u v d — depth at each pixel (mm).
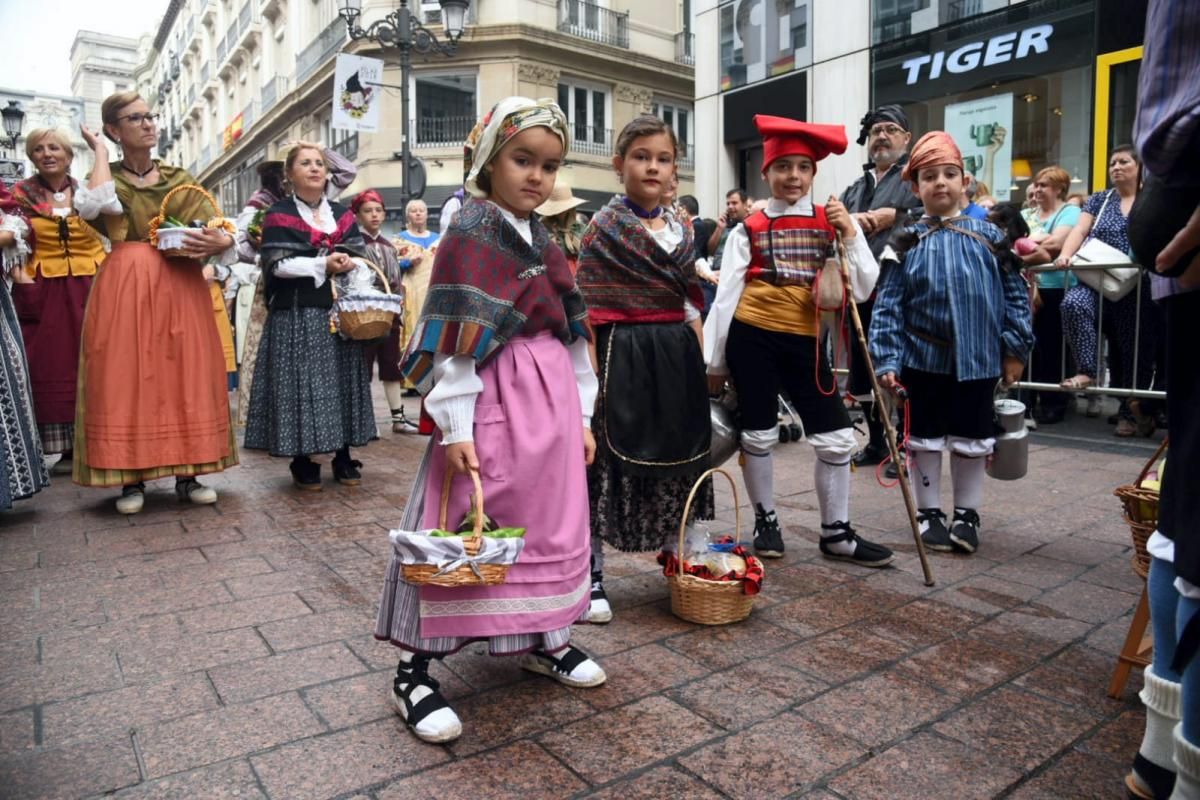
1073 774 1961
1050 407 6680
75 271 5398
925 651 2637
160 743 2084
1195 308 1479
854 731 2150
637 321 2961
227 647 2656
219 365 4586
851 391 5293
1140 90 1382
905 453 3852
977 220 3633
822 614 2953
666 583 3344
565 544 2240
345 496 4746
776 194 3445
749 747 2074
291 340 4719
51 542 3814
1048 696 2340
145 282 4293
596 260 2979
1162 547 1681
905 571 3408
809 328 3410
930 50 9406
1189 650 1415
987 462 3727
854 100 10203
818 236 3381
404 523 2289
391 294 4734
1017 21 8578
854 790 1896
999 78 8789
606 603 2936
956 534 3625
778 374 3477
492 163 2199
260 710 2252
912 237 3676
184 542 3812
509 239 2162
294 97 25875
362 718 2215
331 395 4793
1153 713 1749
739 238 3434
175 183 4375
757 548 3600
